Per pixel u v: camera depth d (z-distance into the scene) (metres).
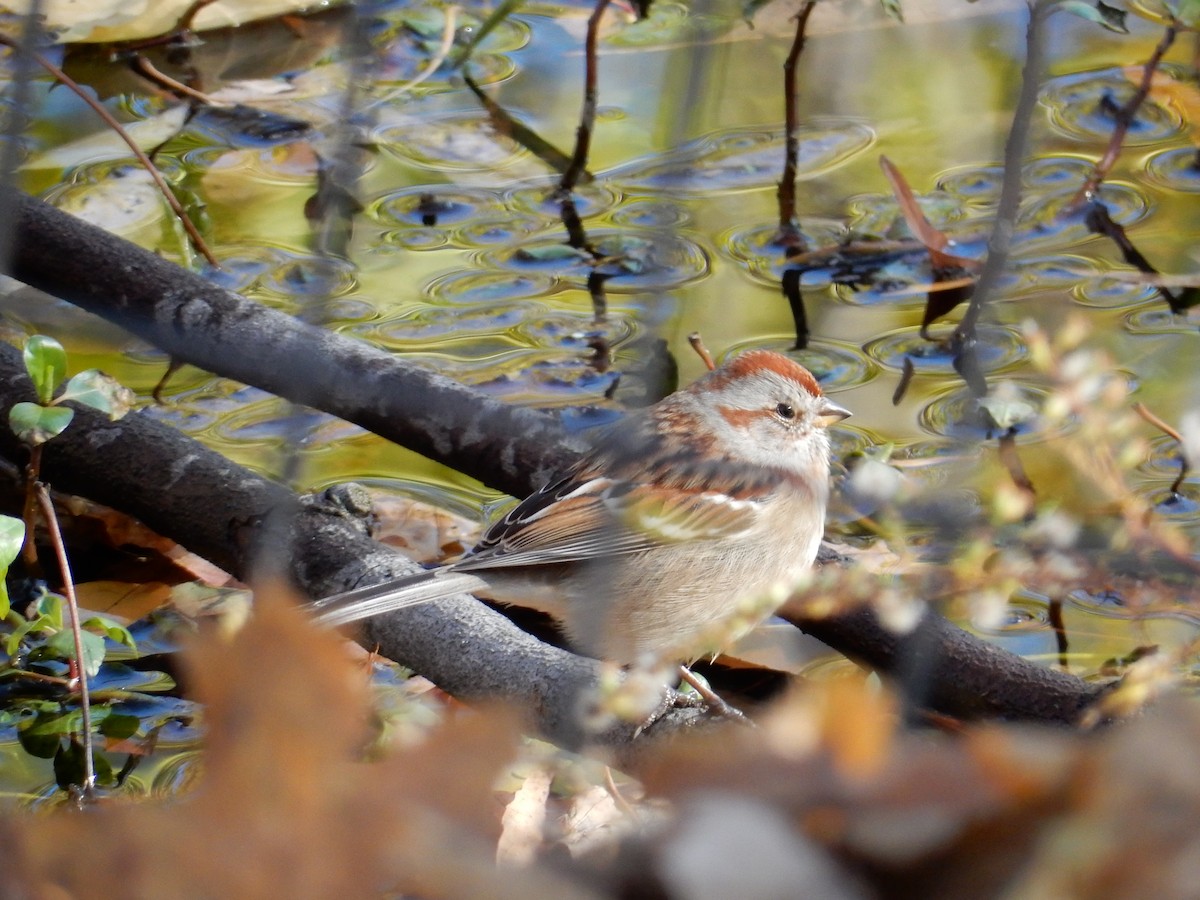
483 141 11.37
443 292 9.81
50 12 11.76
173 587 7.50
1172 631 7.00
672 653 4.48
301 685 1.53
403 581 6.41
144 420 7.62
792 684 6.85
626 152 11.29
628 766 5.68
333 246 10.13
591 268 10.11
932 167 11.09
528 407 8.56
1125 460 5.02
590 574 6.95
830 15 12.21
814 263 10.16
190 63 12.01
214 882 1.61
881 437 8.45
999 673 6.29
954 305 9.81
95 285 8.48
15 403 7.59
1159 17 11.95
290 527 6.97
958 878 1.54
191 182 10.66
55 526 6.84
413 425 8.00
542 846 1.94
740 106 11.77
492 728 1.62
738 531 7.00
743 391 7.32
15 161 4.18
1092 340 9.09
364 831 1.59
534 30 12.70
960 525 6.63
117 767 6.14
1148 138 11.27
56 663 6.90
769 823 1.56
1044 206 10.55
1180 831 1.49
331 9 12.45
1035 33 9.05
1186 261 9.90
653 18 12.62
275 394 8.45
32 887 1.63
